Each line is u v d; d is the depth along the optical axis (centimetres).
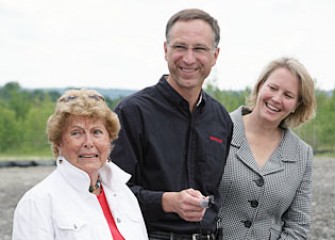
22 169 2653
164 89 480
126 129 467
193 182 482
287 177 562
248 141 565
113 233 417
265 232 557
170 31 469
